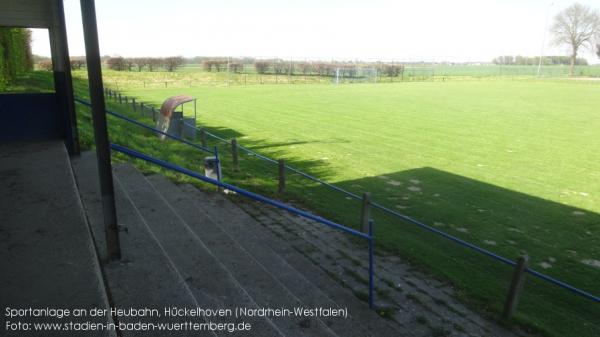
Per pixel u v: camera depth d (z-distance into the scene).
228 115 23.06
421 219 8.42
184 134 15.41
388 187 10.47
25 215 4.02
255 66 70.38
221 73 64.50
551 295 5.93
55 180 4.96
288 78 63.47
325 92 39.81
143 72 60.38
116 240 3.79
